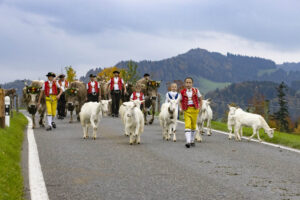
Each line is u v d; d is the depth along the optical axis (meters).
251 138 14.39
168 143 12.33
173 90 14.06
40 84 17.05
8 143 10.07
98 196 6.01
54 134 14.26
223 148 11.38
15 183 6.48
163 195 6.08
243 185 6.75
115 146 11.37
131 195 6.07
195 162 8.91
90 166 8.30
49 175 7.40
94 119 13.11
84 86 22.30
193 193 6.20
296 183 6.95
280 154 10.36
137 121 11.84
